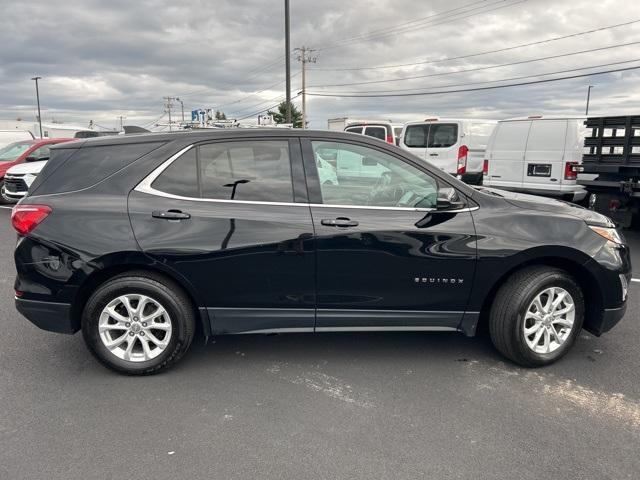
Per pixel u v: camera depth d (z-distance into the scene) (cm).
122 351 366
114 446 285
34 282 355
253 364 389
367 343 427
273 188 362
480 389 349
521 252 363
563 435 294
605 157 739
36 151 1328
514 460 272
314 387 353
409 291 367
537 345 379
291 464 269
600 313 383
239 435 295
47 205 357
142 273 358
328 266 359
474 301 372
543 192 930
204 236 350
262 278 358
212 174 362
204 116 1553
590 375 369
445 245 361
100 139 377
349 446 284
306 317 369
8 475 260
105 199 356
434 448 282
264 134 369
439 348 417
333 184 367
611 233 383
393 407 326
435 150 1258
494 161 1013
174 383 358
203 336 442
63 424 306
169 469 265
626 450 280
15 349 414
